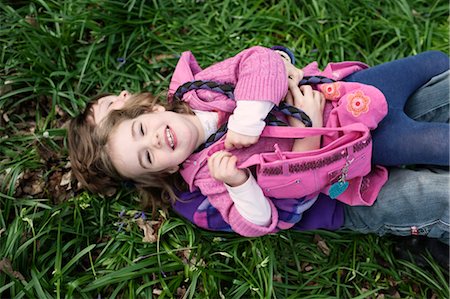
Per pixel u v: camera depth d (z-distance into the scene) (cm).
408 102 239
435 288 236
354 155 204
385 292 238
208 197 218
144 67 282
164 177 228
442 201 212
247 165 200
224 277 226
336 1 301
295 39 299
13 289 207
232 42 292
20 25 269
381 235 238
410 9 303
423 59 234
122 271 220
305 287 229
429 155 215
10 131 257
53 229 227
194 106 217
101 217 239
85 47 283
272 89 198
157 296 225
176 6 299
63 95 263
